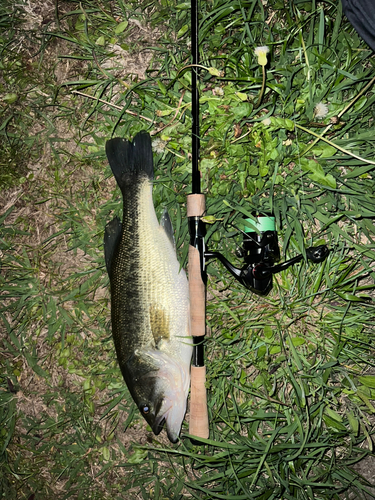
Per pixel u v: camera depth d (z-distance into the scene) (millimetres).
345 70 593
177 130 606
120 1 656
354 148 599
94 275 667
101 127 659
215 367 633
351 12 569
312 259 549
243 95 559
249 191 600
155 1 651
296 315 631
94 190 674
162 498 659
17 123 688
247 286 562
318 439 618
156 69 645
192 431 584
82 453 683
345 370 621
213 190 602
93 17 668
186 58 636
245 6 619
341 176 615
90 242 670
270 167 597
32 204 690
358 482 618
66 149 681
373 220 618
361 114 602
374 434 630
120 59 668
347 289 615
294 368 629
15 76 685
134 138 611
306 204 611
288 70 594
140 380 600
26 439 696
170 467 663
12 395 697
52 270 687
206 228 612
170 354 593
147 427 663
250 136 591
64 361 678
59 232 677
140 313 599
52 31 679
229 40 627
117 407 683
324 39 602
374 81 591
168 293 596
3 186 694
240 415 615
